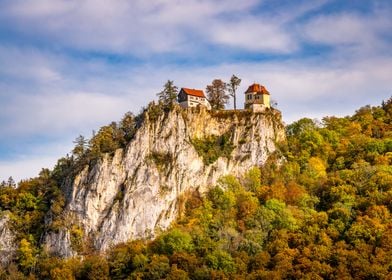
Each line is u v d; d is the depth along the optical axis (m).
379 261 168.62
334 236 189.25
